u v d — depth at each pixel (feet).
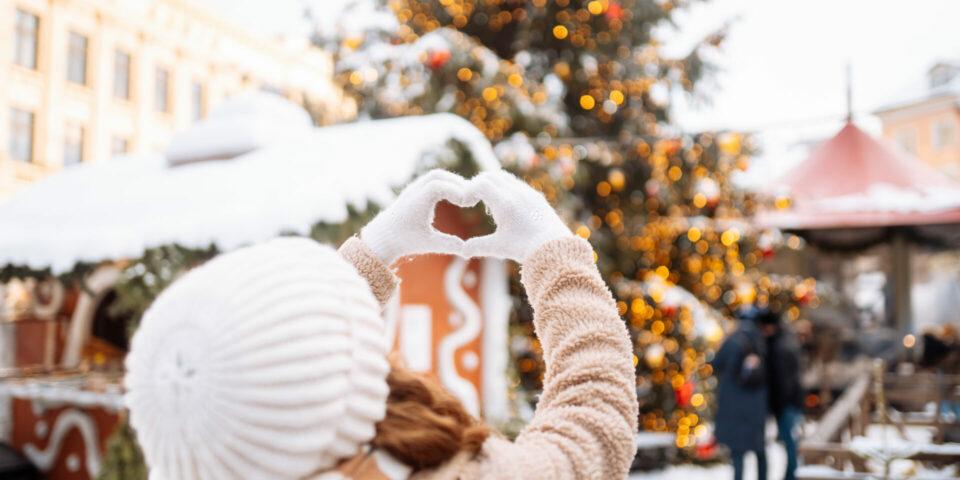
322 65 106.01
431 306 18.93
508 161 22.70
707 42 32.07
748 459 23.49
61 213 20.52
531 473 2.42
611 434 2.60
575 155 27.45
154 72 84.94
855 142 23.82
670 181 28.86
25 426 20.01
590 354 2.79
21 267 18.92
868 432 21.44
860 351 33.65
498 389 19.85
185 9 87.51
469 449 2.47
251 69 96.32
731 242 28.50
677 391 21.80
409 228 3.31
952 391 22.91
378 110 32.42
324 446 2.16
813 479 13.19
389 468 2.35
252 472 2.12
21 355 22.82
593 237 26.05
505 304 20.61
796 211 23.53
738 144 21.35
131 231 16.29
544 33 32.04
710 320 25.61
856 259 35.29
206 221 15.19
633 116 32.01
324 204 14.57
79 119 76.89
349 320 2.33
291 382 2.11
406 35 32.40
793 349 17.51
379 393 2.34
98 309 23.76
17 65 71.00
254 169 18.30
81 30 77.05
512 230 3.15
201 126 22.71
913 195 22.50
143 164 24.40
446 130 18.07
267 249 2.46
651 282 25.89
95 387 17.71
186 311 2.25
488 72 26.84
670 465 23.53
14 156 70.74
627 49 32.27
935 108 94.84
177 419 2.15
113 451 15.83
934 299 32.76
